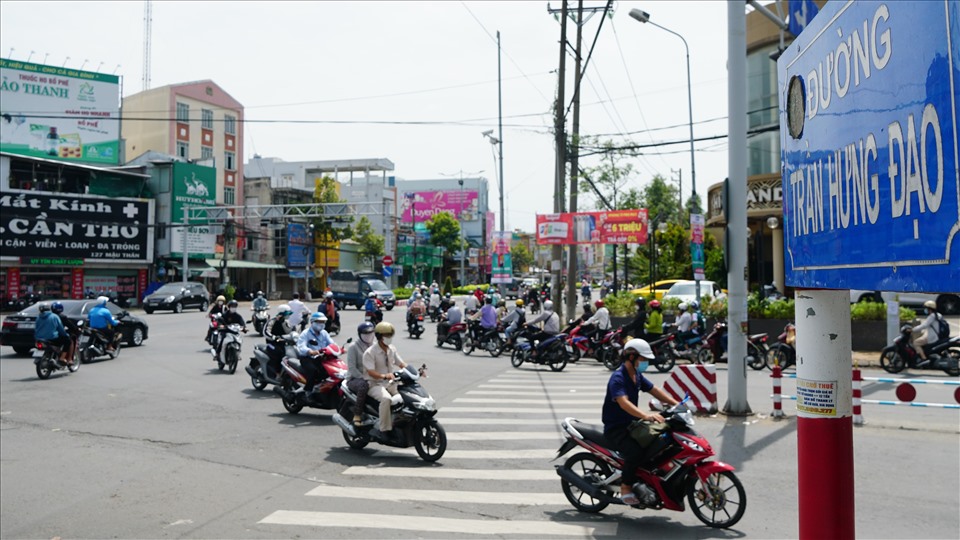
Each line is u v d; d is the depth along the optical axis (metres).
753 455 8.41
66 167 41.66
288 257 57.47
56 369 15.42
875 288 2.17
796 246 2.93
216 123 58.91
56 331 15.31
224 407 12.02
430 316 34.53
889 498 6.67
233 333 16.28
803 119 2.82
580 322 18.20
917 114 1.89
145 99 56.28
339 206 42.28
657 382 14.46
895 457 8.16
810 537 3.04
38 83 47.81
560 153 23.16
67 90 48.94
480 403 12.28
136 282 44.19
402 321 32.97
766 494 6.91
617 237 27.91
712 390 10.84
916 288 1.91
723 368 17.08
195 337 24.19
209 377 15.50
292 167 76.12
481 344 20.27
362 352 8.98
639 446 6.12
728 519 6.04
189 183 46.62
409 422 8.41
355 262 66.25
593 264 118.12
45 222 39.56
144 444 9.33
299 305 21.39
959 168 1.68
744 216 10.80
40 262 39.28
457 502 6.78
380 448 9.10
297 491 7.16
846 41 2.37
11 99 46.81
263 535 5.86
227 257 51.38
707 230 35.91
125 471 7.97
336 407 10.79
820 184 2.63
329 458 8.55
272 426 10.49
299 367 11.30
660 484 6.10
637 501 6.16
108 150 50.59
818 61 2.63
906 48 1.95
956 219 1.70
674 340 17.56
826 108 2.56
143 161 47.44
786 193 3.06
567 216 23.22
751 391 13.20
